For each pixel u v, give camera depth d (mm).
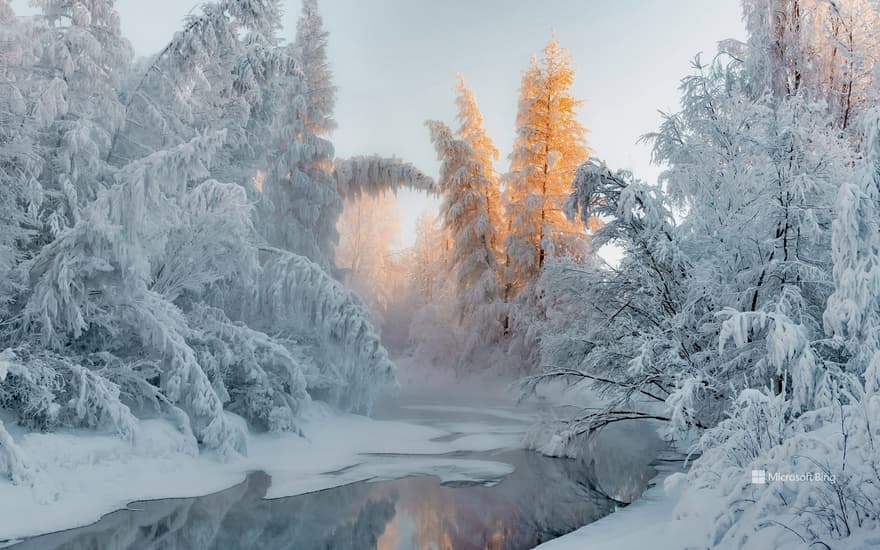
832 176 8961
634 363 9062
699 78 11312
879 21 14578
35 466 7863
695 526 5055
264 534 7426
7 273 10258
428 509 8648
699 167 10477
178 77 14477
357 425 15195
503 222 30969
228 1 14398
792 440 4777
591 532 6953
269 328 15359
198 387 10836
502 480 10555
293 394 13914
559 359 12422
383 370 15336
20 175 10914
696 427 9141
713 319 9633
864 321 6875
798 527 4039
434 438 14680
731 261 9906
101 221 9555
